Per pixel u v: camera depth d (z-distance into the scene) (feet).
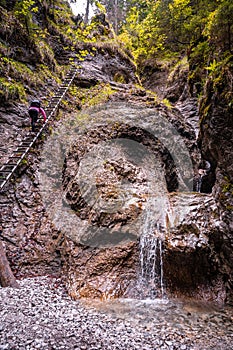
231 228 18.84
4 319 13.94
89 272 20.20
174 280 20.35
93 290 19.19
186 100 50.16
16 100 33.35
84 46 53.67
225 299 18.88
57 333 13.30
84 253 21.20
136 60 67.31
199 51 24.47
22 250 22.27
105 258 20.86
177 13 26.84
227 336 14.35
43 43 44.68
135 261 21.27
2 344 11.84
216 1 20.58
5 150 28.55
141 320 15.92
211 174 30.01
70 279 19.89
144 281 20.65
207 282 20.08
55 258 22.54
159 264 20.66
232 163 19.43
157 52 41.52
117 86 48.49
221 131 19.35
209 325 15.57
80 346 12.34
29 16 40.47
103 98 40.45
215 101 19.21
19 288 18.53
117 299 19.06
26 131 31.53
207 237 20.34
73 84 44.42
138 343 13.17
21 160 26.91
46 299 17.56
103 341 13.01
